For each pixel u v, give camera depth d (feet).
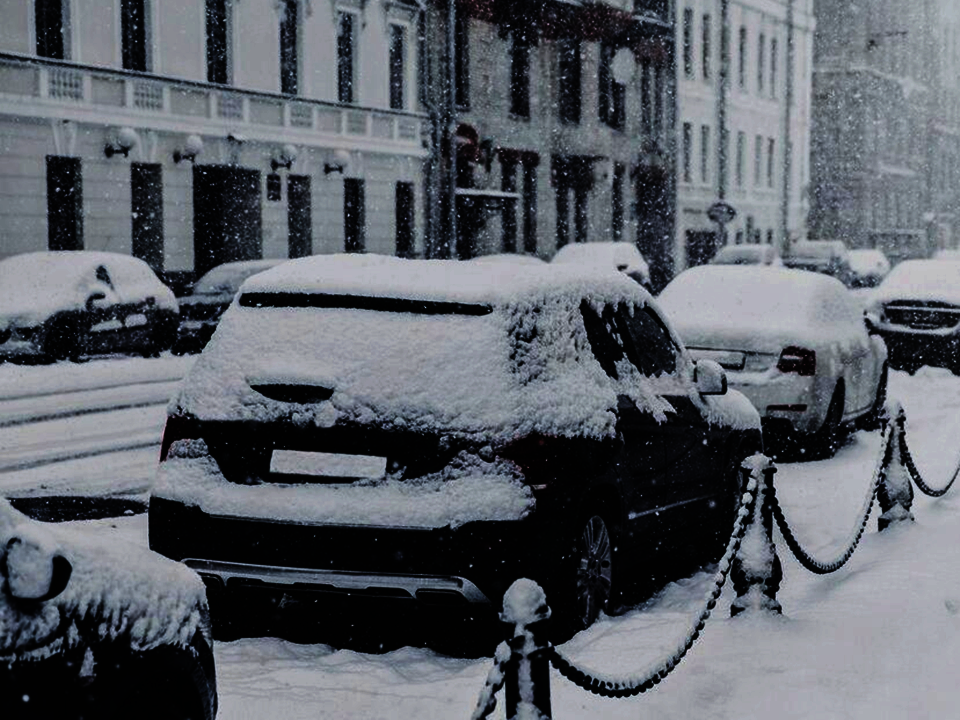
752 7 213.66
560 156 161.48
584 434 22.18
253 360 21.83
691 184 193.77
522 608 13.60
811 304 44.98
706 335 43.34
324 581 20.75
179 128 106.83
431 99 138.21
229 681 19.47
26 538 10.95
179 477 21.53
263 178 116.98
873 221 288.92
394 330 21.63
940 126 348.79
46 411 53.93
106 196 100.83
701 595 26.53
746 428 30.58
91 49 99.81
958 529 30.37
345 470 20.94
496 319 21.66
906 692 18.53
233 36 113.29
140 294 78.69
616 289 26.09
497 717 17.80
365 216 129.80
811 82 259.19
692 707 18.11
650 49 179.22
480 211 144.87
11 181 93.30
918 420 53.88
